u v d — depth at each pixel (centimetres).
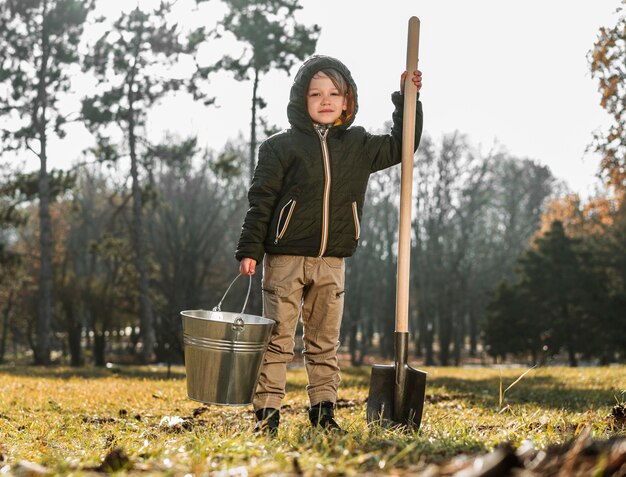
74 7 2692
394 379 446
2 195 2961
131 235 3741
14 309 4581
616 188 1738
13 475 238
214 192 4191
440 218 4766
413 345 6475
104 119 2764
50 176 2928
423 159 4812
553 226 3781
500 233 5928
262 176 437
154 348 3894
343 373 1382
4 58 2731
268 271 441
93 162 2933
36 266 4184
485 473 206
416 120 471
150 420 551
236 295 4172
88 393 800
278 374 435
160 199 3275
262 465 242
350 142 444
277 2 2667
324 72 440
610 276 3706
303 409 643
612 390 839
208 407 631
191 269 3959
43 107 2783
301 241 431
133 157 2942
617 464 217
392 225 5206
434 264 4791
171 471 238
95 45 2777
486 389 911
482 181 5056
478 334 6312
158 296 3888
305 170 429
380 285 5234
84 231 4469
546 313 3728
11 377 1211
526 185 5916
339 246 436
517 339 3750
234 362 391
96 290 3903
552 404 682
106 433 441
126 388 885
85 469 250
